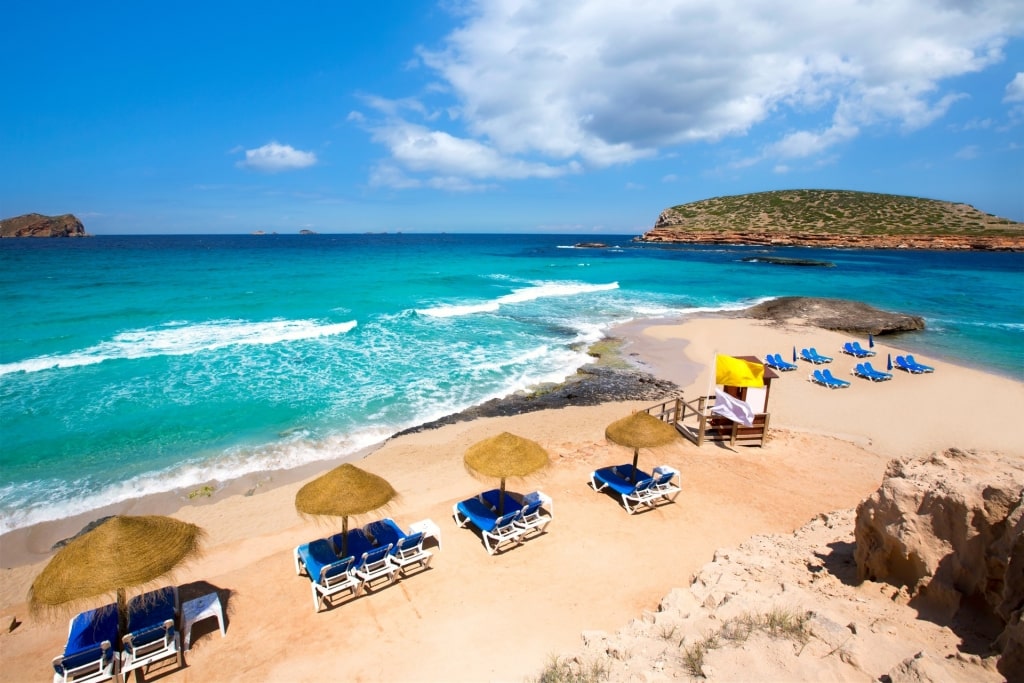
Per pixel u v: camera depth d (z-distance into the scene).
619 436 9.83
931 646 4.27
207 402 15.99
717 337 25.66
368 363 20.30
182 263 55.25
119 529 6.20
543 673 5.51
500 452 8.69
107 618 6.72
